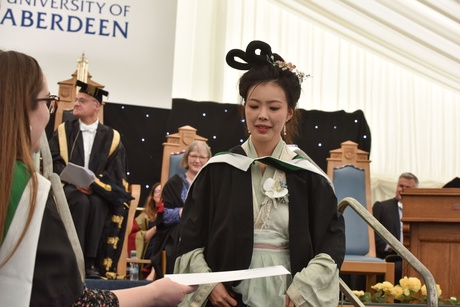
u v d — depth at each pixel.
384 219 7.33
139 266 6.41
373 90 9.47
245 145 2.76
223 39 9.17
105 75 7.01
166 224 5.76
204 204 2.66
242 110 2.95
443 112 9.55
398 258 6.82
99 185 5.38
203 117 8.57
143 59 7.08
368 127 8.93
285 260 2.58
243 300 2.53
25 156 1.82
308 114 8.85
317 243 2.59
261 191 2.63
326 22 9.21
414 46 9.20
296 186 2.63
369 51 9.38
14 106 1.83
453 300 4.76
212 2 9.23
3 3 6.86
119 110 8.38
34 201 1.78
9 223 1.75
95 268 5.42
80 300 1.83
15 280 1.73
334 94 9.39
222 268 2.55
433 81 9.51
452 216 5.07
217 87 9.08
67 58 6.91
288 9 9.27
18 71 1.88
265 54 2.79
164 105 7.08
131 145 8.36
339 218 2.67
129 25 7.08
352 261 5.98
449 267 5.09
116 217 5.48
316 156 8.79
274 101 2.70
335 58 9.42
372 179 9.27
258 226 2.60
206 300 2.54
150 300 2.00
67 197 5.33
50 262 1.79
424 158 9.48
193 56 9.11
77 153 5.66
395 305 4.47
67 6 6.97
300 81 2.80
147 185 8.32
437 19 8.84
